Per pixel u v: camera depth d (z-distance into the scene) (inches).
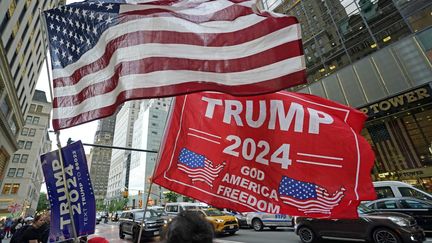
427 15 746.8
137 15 106.0
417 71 741.3
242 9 99.7
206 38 96.6
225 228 531.5
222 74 89.4
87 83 103.3
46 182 112.0
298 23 89.7
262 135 107.8
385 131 844.6
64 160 113.3
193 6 105.7
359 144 99.3
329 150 100.1
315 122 104.5
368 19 896.9
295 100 109.7
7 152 1096.8
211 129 113.8
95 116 95.9
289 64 84.7
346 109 105.5
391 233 317.1
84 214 105.8
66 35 116.8
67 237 104.4
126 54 98.0
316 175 98.2
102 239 130.0
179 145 112.7
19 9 900.6
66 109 103.5
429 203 375.6
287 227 655.8
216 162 108.6
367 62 858.1
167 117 117.8
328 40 1018.1
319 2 1085.8
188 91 87.7
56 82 108.3
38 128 2416.3
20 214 1883.6
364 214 351.3
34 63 1311.5
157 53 95.7
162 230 51.6
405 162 786.2
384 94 802.8
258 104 112.0
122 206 3009.4
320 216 92.1
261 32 93.0
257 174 103.5
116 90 94.3
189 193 104.7
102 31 108.8
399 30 805.2
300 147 102.7
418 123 767.1
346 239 352.8
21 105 1238.9
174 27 100.4
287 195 97.9
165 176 108.0
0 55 794.2
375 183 457.1
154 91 88.9
